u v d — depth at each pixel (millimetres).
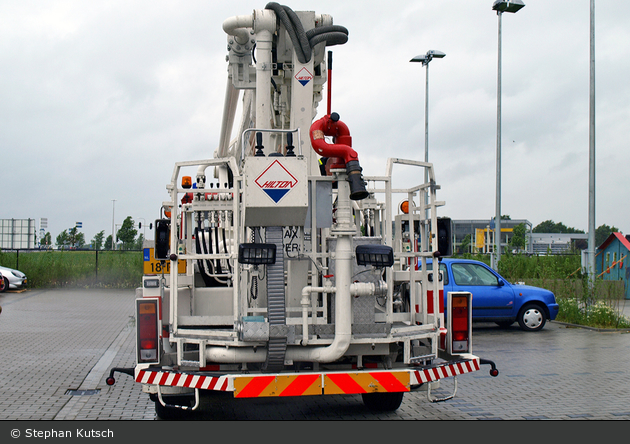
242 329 5059
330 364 5656
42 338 12938
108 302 22031
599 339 13367
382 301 6145
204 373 5250
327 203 5512
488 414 6762
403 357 5727
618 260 24250
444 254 6012
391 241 5801
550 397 7695
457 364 5770
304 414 6801
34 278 28656
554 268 20094
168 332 5781
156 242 5645
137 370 5445
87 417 6527
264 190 5098
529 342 12891
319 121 5426
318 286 5625
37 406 7035
